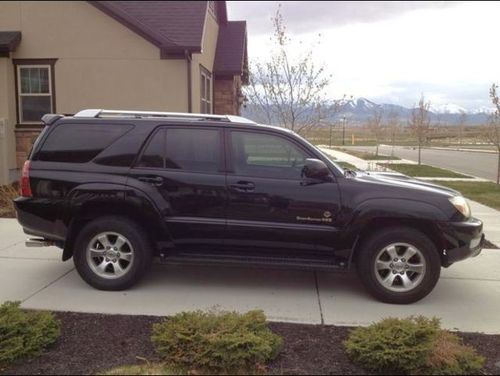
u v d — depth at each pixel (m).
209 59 16.89
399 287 5.36
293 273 6.40
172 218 5.46
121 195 5.44
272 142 5.54
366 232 5.45
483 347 4.27
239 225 5.40
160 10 14.56
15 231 8.43
